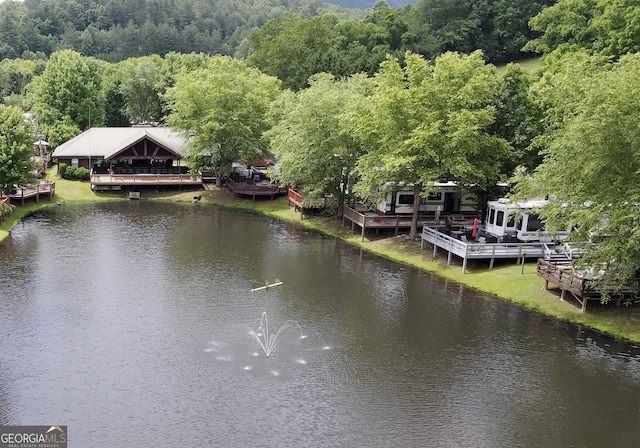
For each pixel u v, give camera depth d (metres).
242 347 31.48
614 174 33.88
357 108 52.03
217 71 77.88
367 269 46.38
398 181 49.53
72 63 90.44
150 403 25.70
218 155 73.25
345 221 59.81
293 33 120.38
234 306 37.34
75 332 32.38
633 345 33.16
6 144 58.31
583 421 25.64
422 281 43.69
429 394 27.39
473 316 36.94
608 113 32.41
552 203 37.19
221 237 54.91
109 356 29.80
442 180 53.91
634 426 25.41
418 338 33.47
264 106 74.19
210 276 43.06
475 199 54.44
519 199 39.31
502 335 34.16
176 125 72.12
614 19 66.19
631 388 28.58
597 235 34.69
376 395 27.14
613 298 37.78
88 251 48.06
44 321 33.66
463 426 24.94
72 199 69.38
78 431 23.52
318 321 35.47
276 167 66.69
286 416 25.16
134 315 35.12
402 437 24.00
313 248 52.22
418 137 45.78
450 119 45.47
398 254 50.03
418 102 47.12
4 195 60.78
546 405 26.81
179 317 35.12
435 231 48.41
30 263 44.19
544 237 44.38
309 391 27.23
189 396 26.41
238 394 26.75
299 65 114.50
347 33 120.94
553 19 79.06
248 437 23.59
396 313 37.16
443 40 114.62
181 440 23.22
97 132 79.94
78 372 28.05
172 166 78.69
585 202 35.78
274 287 41.22
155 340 31.86
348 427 24.53
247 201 71.44
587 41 72.75
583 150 34.03
